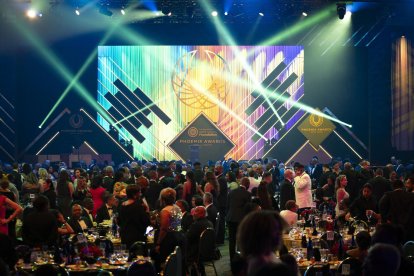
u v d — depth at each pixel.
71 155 30.25
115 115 31.03
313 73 31.12
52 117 30.95
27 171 19.23
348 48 31.23
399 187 12.18
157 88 31.08
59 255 10.20
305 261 9.98
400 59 31.52
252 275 4.25
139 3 27.17
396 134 31.56
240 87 31.02
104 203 14.46
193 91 31.02
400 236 6.75
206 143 31.05
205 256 11.48
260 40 31.00
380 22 29.53
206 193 14.02
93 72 31.00
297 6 27.50
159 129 31.06
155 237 10.40
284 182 15.59
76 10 27.02
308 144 31.09
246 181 13.92
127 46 31.00
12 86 30.72
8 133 30.75
